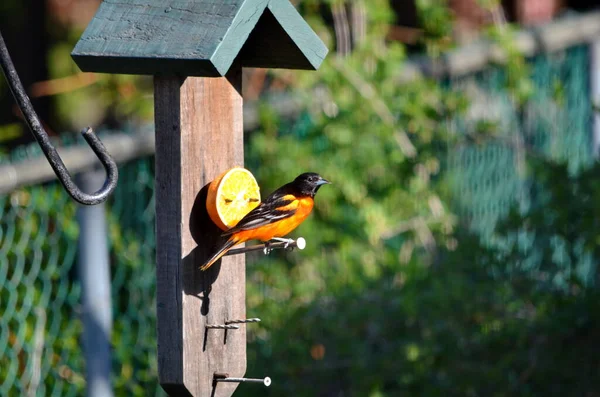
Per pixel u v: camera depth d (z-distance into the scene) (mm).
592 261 12773
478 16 18719
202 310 7855
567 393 11602
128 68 7410
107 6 7652
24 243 10406
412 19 18156
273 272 13234
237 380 7953
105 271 10000
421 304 11828
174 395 7879
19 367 10406
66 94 19938
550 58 16250
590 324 11633
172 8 7500
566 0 22375
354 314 12008
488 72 15602
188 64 7180
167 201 7691
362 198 14062
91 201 7305
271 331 12258
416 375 11609
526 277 12078
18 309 10352
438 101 14688
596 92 16594
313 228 13680
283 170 13422
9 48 20547
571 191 11875
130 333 11391
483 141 14914
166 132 7660
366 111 14195
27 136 17531
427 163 14492
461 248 12297
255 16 7441
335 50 15852
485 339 11664
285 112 13539
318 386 12211
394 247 14430
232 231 7789
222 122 7973
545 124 15930
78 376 10602
